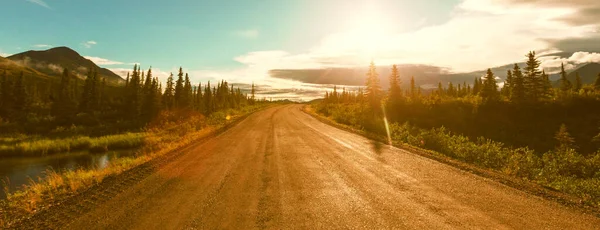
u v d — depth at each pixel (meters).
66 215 5.51
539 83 58.69
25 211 5.95
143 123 47.28
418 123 50.62
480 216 5.07
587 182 7.61
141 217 5.24
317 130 22.61
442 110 56.97
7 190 10.91
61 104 52.38
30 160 20.39
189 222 4.96
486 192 6.51
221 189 6.98
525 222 4.79
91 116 53.66
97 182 7.99
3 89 54.59
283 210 5.49
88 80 59.94
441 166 9.48
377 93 58.84
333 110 49.59
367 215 5.18
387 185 7.18
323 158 11.05
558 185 7.60
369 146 14.22
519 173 9.32
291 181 7.67
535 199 6.00
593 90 67.75
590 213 5.20
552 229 4.52
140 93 58.78
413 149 13.22
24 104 56.53
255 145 14.70
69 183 8.04
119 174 8.84
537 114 54.28
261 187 7.12
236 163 10.20
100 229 4.78
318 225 4.77
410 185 7.16
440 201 5.90
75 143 24.98
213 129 23.34
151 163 10.38
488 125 50.97
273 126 26.11
